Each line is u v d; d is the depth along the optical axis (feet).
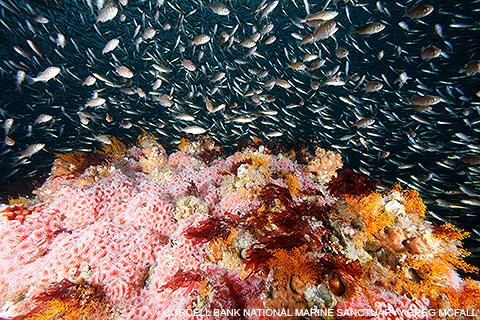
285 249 0.73
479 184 2.28
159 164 1.63
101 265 0.83
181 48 3.39
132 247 0.88
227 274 0.82
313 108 3.00
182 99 3.26
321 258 0.71
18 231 0.91
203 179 1.33
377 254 0.78
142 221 0.97
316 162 1.36
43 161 2.93
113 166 1.53
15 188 2.47
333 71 2.88
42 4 3.22
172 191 1.17
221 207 1.07
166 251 0.87
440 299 0.68
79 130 3.34
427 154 3.16
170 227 0.98
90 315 0.75
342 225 0.83
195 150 2.16
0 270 0.87
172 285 0.75
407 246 0.77
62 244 0.87
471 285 0.72
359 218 0.85
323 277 0.67
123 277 0.81
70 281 0.78
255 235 0.85
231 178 1.16
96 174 1.44
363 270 0.72
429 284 0.70
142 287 0.84
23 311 0.75
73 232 0.93
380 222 0.82
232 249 0.83
